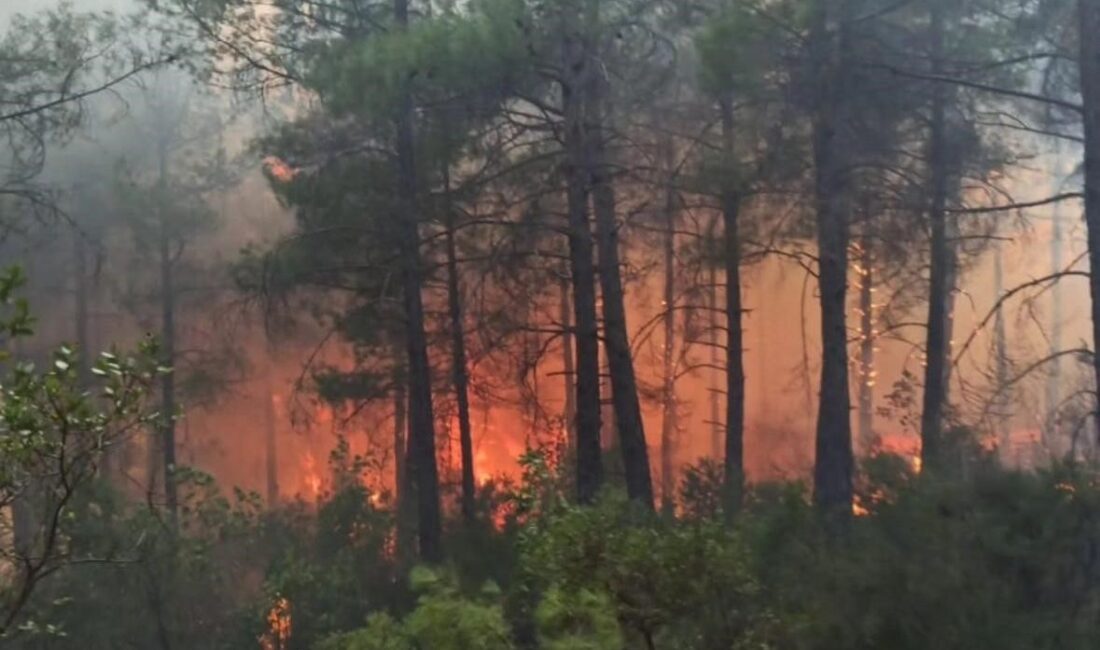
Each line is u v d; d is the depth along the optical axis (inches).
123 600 415.5
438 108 523.2
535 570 229.3
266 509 695.7
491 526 530.0
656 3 509.4
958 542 292.5
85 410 185.2
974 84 415.5
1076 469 321.1
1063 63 469.1
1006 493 314.5
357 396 687.7
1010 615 281.0
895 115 535.8
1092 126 382.9
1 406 181.3
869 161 526.6
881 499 341.7
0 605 260.8
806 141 509.0
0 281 183.9
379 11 569.9
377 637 273.0
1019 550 293.3
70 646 391.9
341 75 469.1
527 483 334.3
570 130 495.8
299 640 439.5
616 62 541.6
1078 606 287.9
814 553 295.3
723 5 470.6
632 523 269.6
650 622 223.6
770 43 448.8
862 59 469.4
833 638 270.5
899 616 276.4
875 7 479.5
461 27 444.1
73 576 403.9
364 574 510.0
